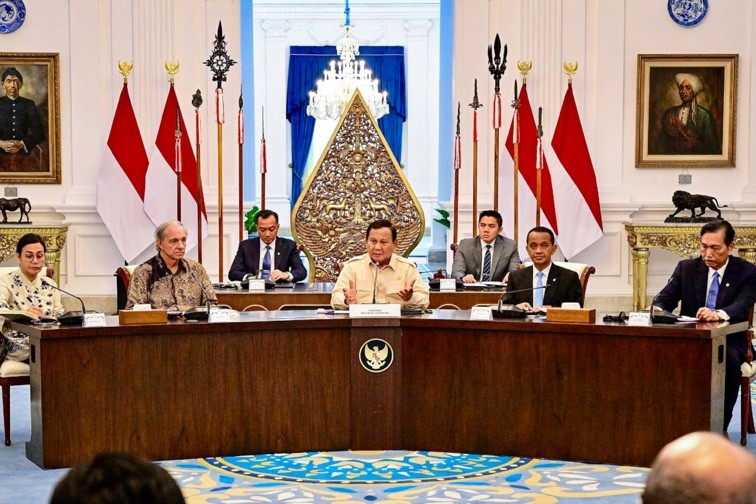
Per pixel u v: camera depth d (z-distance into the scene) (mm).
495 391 6648
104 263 13250
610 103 13469
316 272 11086
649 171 13562
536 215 12320
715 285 7266
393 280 7777
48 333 6254
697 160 13492
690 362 6211
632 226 13047
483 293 9148
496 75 11516
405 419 6836
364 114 11031
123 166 12812
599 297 13500
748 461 1805
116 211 12852
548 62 13430
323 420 6797
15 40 13109
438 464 6434
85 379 6371
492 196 13500
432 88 23922
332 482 6008
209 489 5855
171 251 7516
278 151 24000
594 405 6441
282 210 24141
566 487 5895
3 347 7121
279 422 6730
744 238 13008
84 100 13180
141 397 6469
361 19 23641
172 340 6520
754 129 13469
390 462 6488
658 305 7422
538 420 6566
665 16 13469
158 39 13203
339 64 20750
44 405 6305
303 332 6750
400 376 6828
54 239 12750
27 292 7461
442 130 14781
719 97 13469
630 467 6352
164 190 12641
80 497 1799
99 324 6469
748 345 7016
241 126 11680
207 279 7727
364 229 11070
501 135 13453
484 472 6238
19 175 13141
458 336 6715
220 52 11500
